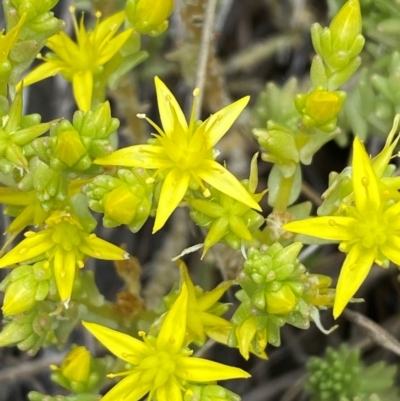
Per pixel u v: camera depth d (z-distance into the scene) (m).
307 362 0.17
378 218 0.13
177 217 0.18
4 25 0.18
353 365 0.16
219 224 0.14
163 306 0.14
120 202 0.13
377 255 0.13
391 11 0.16
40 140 0.13
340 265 0.17
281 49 0.19
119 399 0.13
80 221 0.14
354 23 0.14
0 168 0.13
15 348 0.18
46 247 0.14
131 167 0.14
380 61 0.16
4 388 0.18
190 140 0.13
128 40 0.15
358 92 0.16
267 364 0.18
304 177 0.19
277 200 0.14
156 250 0.18
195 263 0.18
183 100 0.19
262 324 0.13
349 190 0.14
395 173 0.16
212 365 0.13
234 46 0.20
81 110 0.14
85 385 0.14
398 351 0.15
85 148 0.13
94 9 0.16
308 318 0.13
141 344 0.13
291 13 0.20
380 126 0.16
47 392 0.18
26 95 0.18
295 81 0.17
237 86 0.19
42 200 0.14
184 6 0.17
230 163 0.18
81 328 0.17
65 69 0.15
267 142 0.14
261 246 0.14
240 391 0.18
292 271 0.13
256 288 0.13
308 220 0.13
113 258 0.14
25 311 0.14
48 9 0.14
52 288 0.14
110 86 0.15
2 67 0.14
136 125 0.17
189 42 0.17
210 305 0.14
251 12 0.20
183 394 0.14
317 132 0.14
